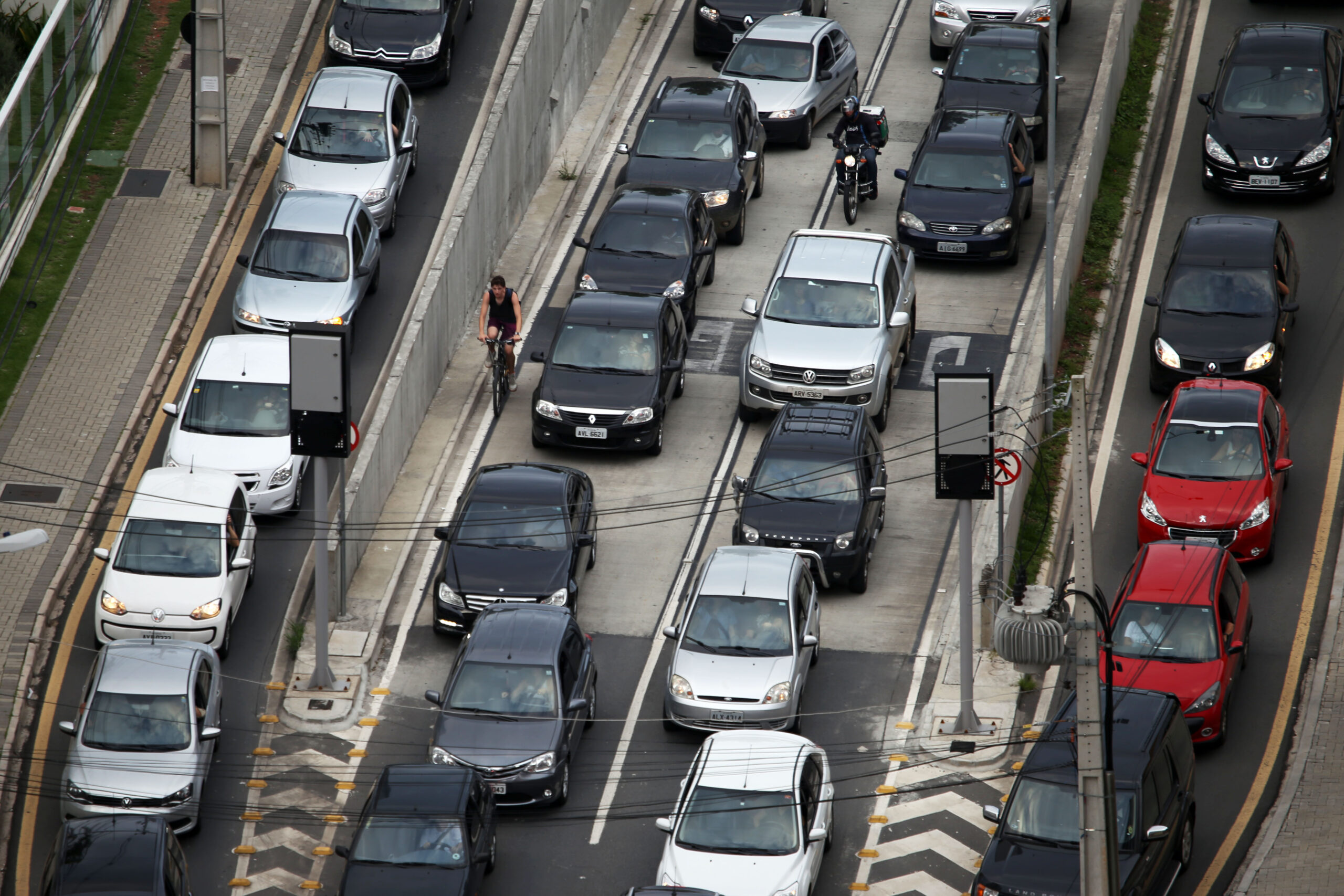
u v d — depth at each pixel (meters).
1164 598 99.00
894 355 124.38
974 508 116.69
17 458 116.12
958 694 101.06
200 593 101.38
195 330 129.12
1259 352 121.38
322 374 95.94
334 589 109.25
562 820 92.31
